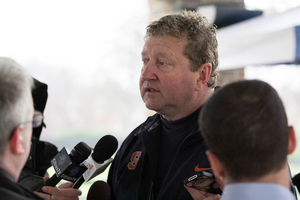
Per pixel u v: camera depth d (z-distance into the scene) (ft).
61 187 4.83
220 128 2.72
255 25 12.06
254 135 2.59
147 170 5.27
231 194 2.68
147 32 5.37
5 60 3.23
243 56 11.43
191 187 3.92
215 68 5.34
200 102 5.19
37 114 3.60
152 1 16.94
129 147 5.74
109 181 5.81
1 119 2.90
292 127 2.87
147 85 5.12
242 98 2.72
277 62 10.43
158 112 5.22
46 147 5.52
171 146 5.20
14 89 3.00
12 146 2.99
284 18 11.13
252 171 2.64
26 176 4.93
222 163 2.78
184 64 5.00
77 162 4.40
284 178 2.72
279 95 2.80
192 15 5.31
